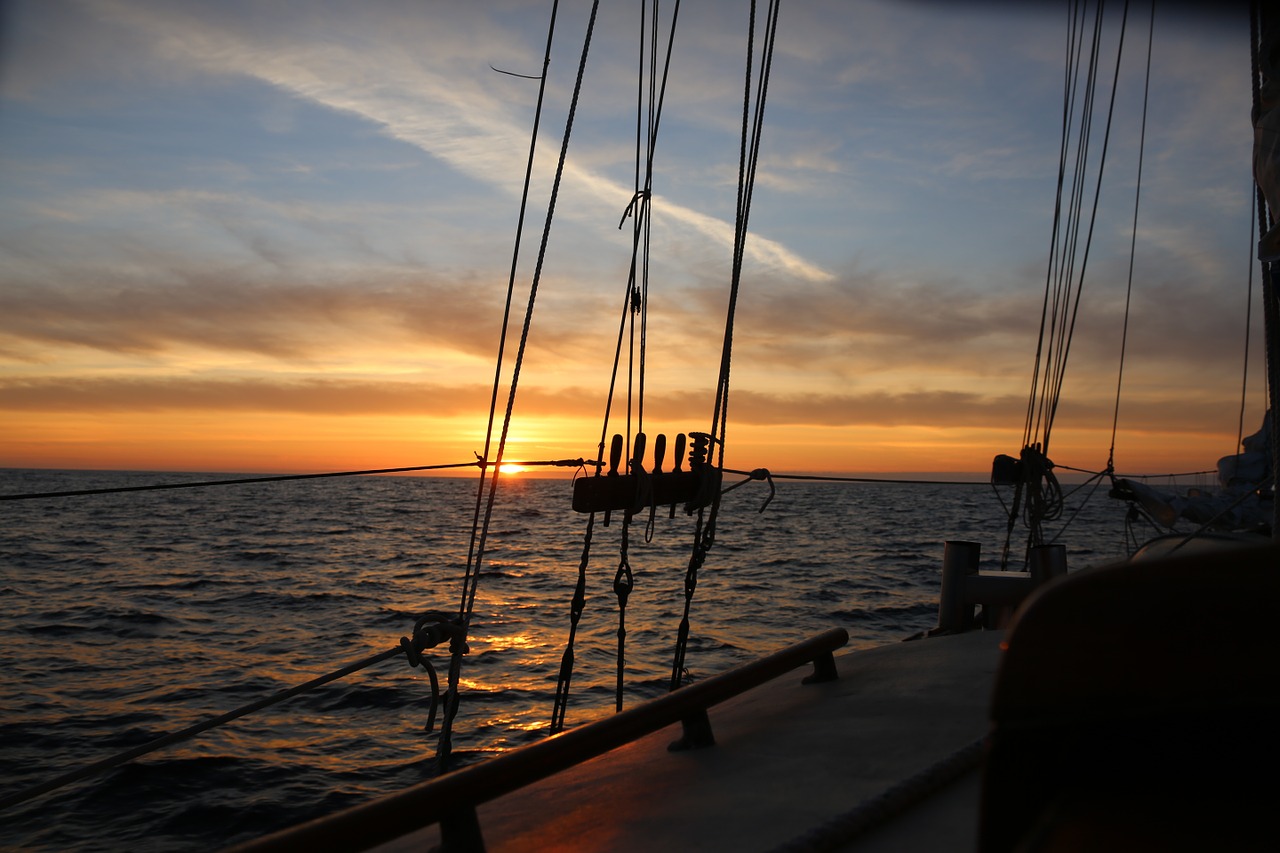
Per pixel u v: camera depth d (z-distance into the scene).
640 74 5.51
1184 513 8.70
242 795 8.84
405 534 48.25
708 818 2.63
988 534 50.84
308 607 21.72
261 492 117.62
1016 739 1.39
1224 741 1.29
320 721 11.43
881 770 2.91
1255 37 5.21
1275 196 4.96
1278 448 5.07
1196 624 1.31
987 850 1.40
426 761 9.88
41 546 38.34
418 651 4.67
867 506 90.62
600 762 3.43
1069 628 1.38
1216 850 1.27
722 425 5.12
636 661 15.41
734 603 22.84
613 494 4.72
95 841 7.81
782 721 3.61
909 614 21.33
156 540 42.47
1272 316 5.43
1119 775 1.33
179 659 15.47
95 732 10.93
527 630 18.67
